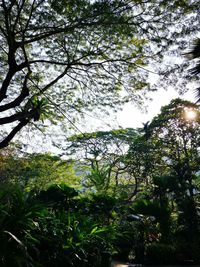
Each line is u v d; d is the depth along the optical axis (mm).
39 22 9688
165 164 22250
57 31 9555
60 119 12578
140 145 22656
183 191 17672
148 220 14055
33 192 6254
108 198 11680
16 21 9188
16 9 9734
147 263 12359
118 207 12531
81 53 11109
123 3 9000
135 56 10719
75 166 26469
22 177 20250
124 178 25516
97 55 11102
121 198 18109
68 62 11141
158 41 9531
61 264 5895
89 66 11188
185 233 15000
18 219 5070
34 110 10266
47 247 5867
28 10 9828
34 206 5379
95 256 6863
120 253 13094
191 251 12875
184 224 15492
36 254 5574
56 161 23516
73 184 25500
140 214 14219
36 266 5191
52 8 9156
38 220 5887
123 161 23328
